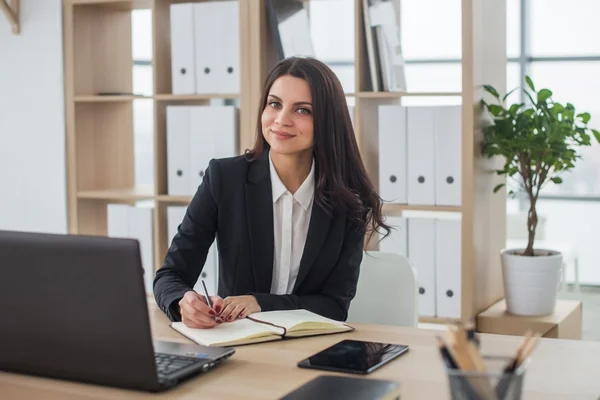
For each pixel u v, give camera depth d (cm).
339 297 217
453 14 650
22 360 155
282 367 161
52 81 393
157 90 376
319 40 358
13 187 405
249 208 219
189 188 373
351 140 220
